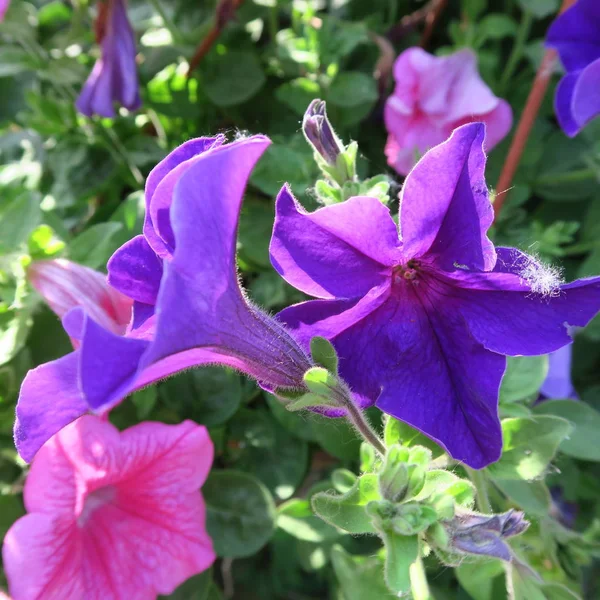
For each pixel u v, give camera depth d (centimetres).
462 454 13
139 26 31
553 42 22
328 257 13
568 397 23
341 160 16
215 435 23
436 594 22
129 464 17
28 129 30
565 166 30
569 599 16
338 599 22
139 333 12
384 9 33
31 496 16
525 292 13
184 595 21
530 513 19
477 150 12
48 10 32
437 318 14
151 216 11
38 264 19
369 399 14
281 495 23
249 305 12
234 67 29
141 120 29
